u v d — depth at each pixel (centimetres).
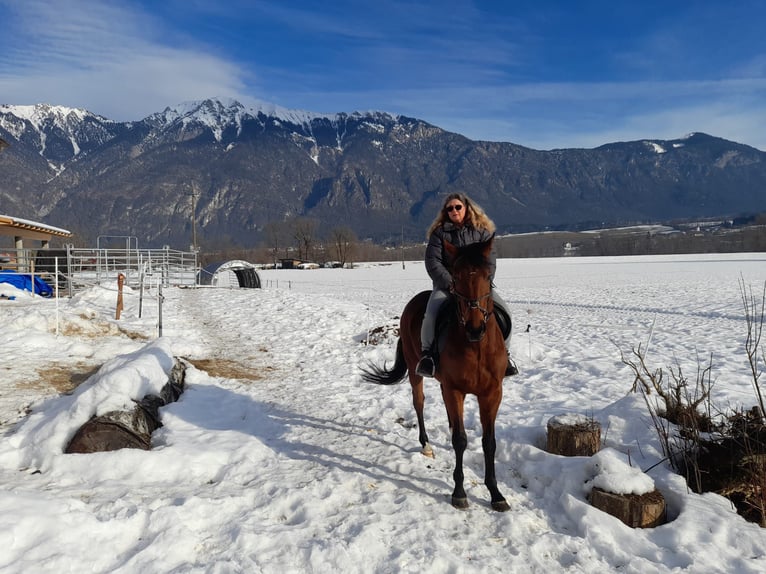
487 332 449
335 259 10925
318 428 664
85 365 909
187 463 512
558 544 390
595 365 1014
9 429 596
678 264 5962
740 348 1191
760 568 349
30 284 1978
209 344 1281
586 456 521
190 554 363
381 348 1201
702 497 436
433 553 371
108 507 406
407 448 593
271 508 436
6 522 345
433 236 522
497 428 641
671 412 559
